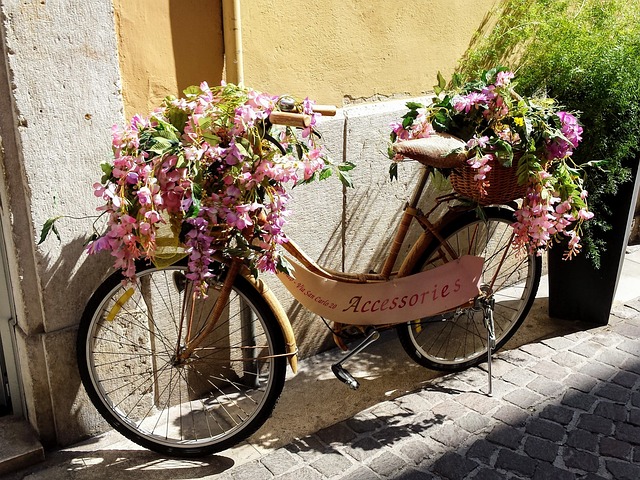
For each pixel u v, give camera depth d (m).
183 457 3.03
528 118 2.96
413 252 3.33
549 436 3.16
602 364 3.73
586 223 3.74
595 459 3.02
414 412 3.33
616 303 4.38
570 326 4.12
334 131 3.49
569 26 3.86
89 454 3.04
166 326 3.24
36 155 2.65
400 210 3.91
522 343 3.95
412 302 3.22
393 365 3.76
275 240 2.63
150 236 2.42
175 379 3.36
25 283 2.81
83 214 2.84
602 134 3.56
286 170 2.53
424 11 3.76
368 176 3.71
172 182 2.43
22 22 2.50
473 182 3.03
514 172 3.08
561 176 3.07
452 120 3.07
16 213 2.71
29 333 2.89
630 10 4.10
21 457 2.93
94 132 2.77
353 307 3.14
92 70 2.70
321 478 2.90
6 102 2.58
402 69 3.78
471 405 3.38
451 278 3.27
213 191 2.54
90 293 2.96
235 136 2.51
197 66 3.07
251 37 3.17
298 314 3.70
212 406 3.42
